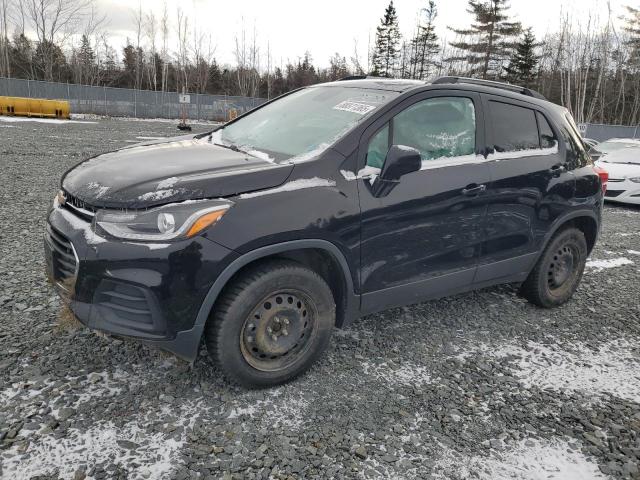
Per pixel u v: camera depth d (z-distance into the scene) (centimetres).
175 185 256
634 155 1108
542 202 395
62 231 266
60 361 300
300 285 283
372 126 312
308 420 268
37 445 232
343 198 289
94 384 281
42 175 893
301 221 271
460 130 354
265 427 259
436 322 402
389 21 5956
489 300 456
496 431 272
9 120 2272
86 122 2578
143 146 354
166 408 267
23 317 350
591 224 452
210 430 253
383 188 305
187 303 250
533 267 424
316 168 288
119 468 223
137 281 243
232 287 265
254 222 259
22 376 282
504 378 326
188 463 230
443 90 350
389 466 240
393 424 271
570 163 421
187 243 245
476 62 5478
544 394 311
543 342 383
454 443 260
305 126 339
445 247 344
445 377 322
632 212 1000
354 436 258
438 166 335
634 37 5006
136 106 3622
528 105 404
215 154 314
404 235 319
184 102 2795
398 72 6138
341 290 309
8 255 470
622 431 280
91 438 240
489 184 357
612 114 5372
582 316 439
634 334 410
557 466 249
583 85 4569
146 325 251
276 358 290
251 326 276
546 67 5578
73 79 5112
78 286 256
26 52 5144
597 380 334
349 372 318
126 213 250
